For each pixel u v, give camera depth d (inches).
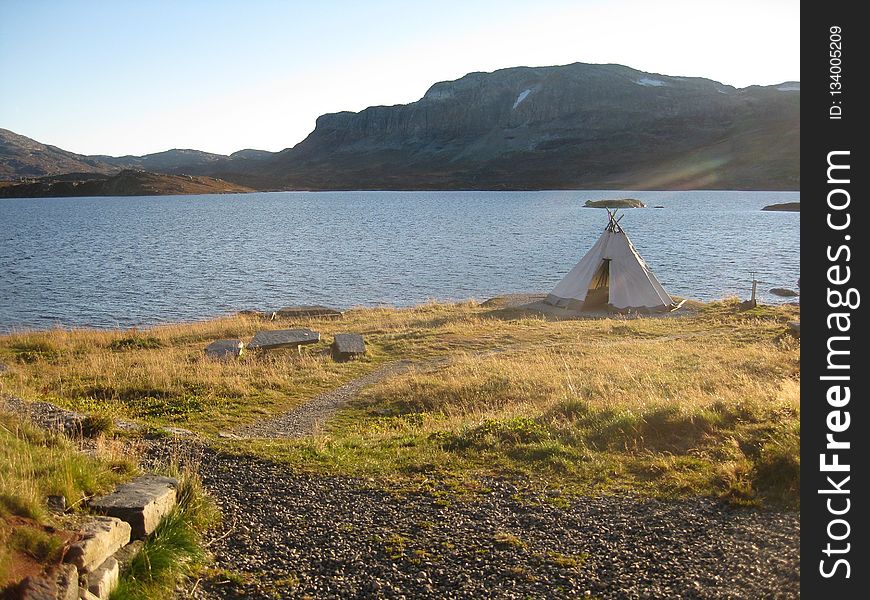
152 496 279.7
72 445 378.9
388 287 1913.1
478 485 356.2
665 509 307.4
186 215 5546.3
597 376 707.4
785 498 302.0
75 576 206.8
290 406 672.4
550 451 399.5
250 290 1872.5
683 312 1261.1
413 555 275.1
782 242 2918.3
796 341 882.8
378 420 612.4
